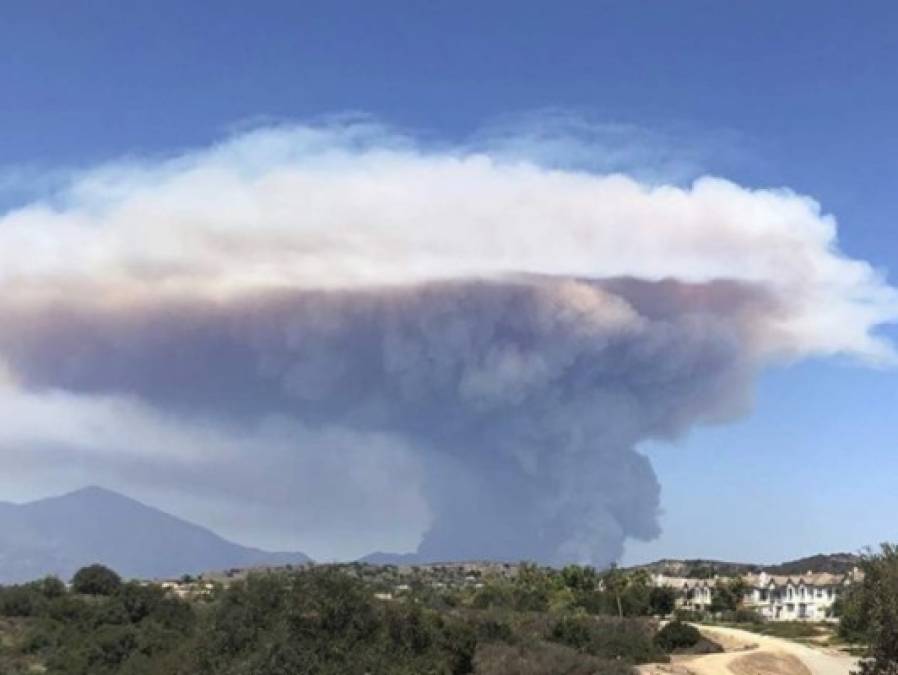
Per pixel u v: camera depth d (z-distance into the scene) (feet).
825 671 298.56
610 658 281.95
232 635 173.68
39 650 211.00
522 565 550.77
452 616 261.03
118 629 214.48
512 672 219.00
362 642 180.55
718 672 278.87
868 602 141.28
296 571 187.83
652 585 563.07
